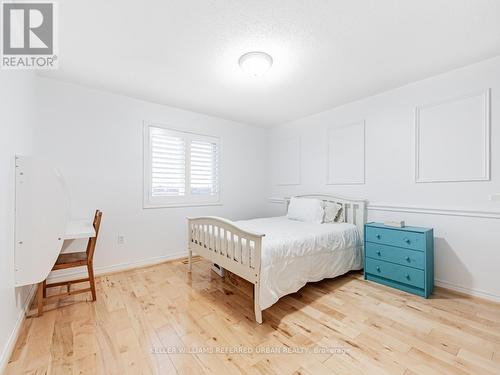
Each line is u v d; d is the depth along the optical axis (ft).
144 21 5.46
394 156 9.32
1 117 4.73
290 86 9.02
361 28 5.71
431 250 7.88
